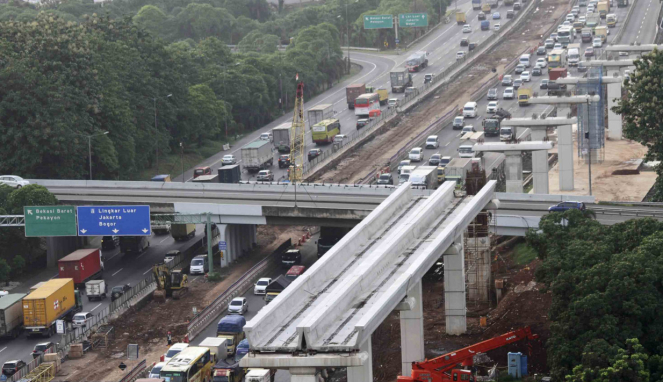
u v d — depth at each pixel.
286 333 113.88
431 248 137.25
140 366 158.25
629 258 131.25
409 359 144.12
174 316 179.50
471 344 154.00
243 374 150.62
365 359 108.00
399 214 161.12
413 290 141.62
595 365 118.69
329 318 114.38
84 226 189.75
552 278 137.50
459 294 157.38
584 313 125.88
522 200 198.25
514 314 158.25
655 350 124.62
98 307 184.62
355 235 144.25
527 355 143.00
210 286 194.62
